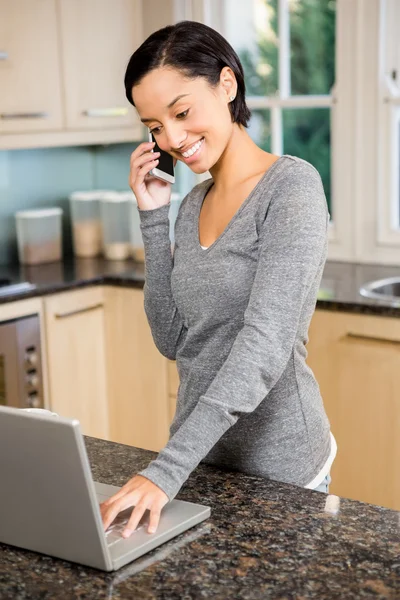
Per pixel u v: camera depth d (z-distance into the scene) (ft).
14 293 9.59
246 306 4.90
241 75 4.92
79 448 3.49
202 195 5.38
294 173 4.72
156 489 4.04
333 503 4.31
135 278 10.28
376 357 8.49
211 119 4.73
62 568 3.76
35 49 10.36
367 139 10.48
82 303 10.34
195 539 3.97
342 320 8.63
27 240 11.53
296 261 4.45
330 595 3.44
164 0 11.24
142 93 4.71
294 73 11.19
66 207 12.63
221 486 4.57
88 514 3.61
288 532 4.00
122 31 11.27
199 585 3.56
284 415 5.00
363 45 10.30
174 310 5.41
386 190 10.48
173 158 5.44
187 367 5.26
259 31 11.27
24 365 9.76
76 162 12.73
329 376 8.86
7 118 10.15
